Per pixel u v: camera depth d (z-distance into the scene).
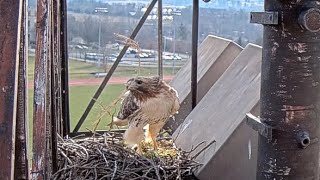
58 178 2.57
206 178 2.69
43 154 1.37
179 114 3.72
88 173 2.68
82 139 3.24
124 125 3.16
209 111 3.16
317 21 1.49
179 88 3.95
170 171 2.81
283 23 1.54
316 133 1.62
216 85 3.37
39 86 1.40
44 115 1.38
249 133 2.50
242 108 2.69
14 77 0.86
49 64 1.90
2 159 0.85
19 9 0.86
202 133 3.01
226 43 3.78
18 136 1.11
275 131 1.61
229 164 2.58
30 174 1.29
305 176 1.64
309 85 1.57
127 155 2.85
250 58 3.12
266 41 1.62
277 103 1.60
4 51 0.85
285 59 1.56
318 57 1.57
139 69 3.31
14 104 0.86
